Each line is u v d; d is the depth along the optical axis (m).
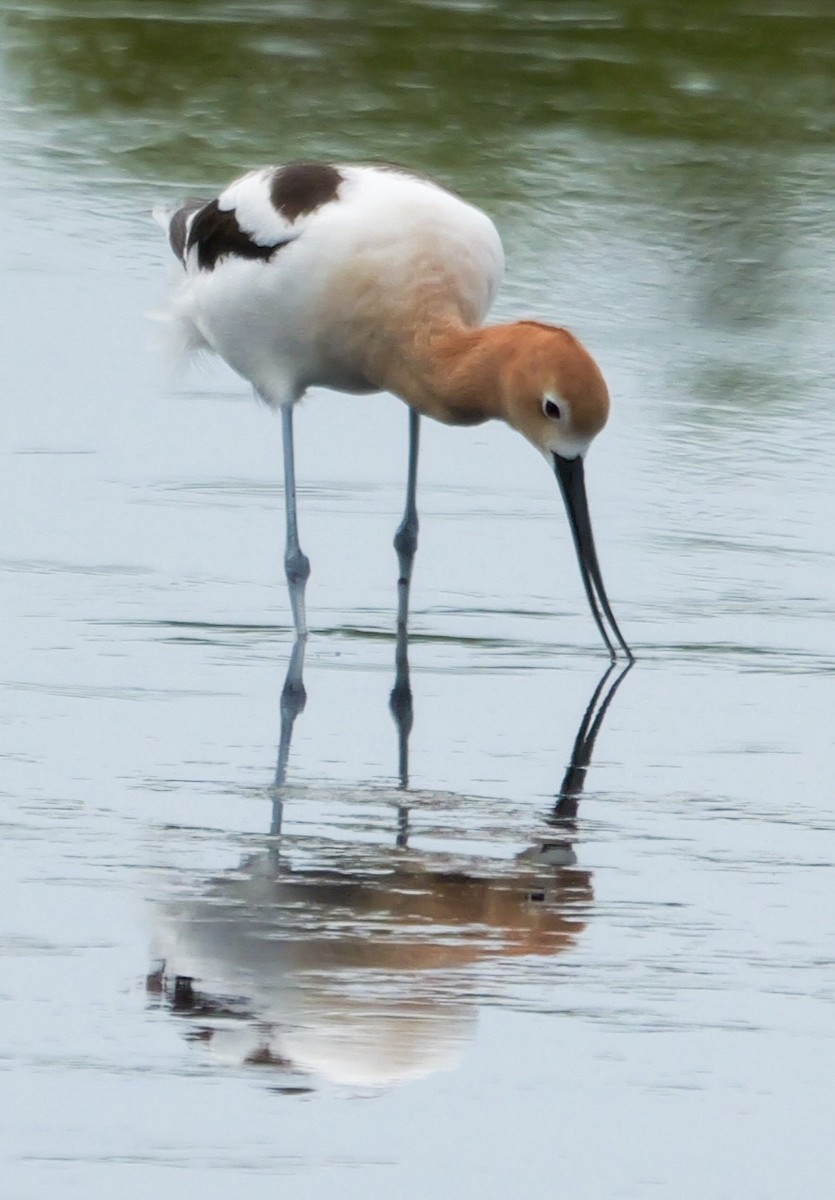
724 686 11.60
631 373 17.72
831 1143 6.51
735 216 22.75
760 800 9.77
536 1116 6.61
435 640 12.29
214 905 8.12
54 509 14.15
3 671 11.30
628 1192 6.21
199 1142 6.38
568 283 20.05
